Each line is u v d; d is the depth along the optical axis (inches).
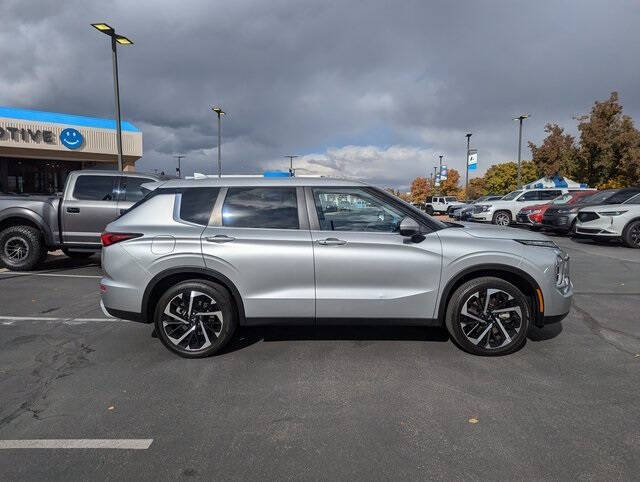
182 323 174.6
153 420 129.6
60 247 352.2
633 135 1097.4
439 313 173.8
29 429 124.9
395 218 177.8
